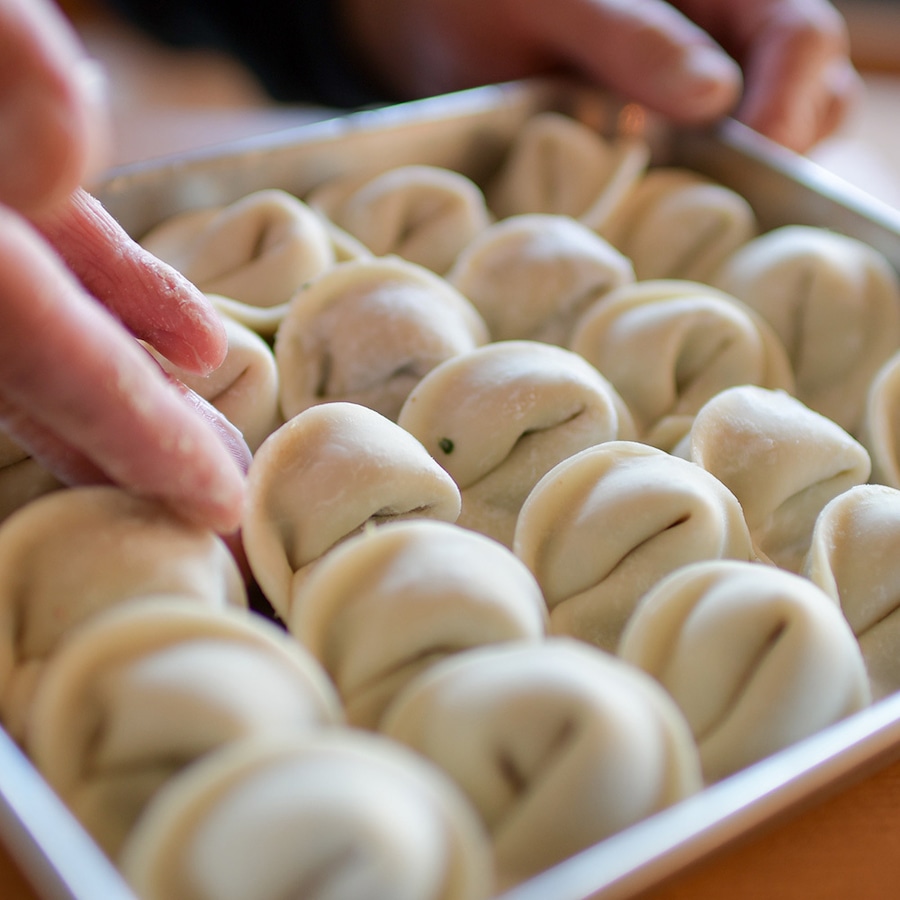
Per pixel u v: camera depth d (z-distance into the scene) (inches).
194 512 11.2
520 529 12.3
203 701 10.0
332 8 26.6
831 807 11.2
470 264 16.0
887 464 14.2
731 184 18.5
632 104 19.1
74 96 9.6
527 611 11.2
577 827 10.2
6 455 12.6
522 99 18.8
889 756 10.9
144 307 12.4
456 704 10.3
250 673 10.2
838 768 10.3
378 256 16.9
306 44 27.4
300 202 17.3
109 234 12.3
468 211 17.1
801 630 11.1
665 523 12.1
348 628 11.2
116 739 10.2
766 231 18.2
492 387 13.3
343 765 9.5
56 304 10.2
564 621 12.2
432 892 9.4
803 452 13.5
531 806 10.2
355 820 9.2
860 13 31.4
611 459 12.6
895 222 16.6
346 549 11.4
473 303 15.9
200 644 10.3
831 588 12.3
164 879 9.4
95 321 10.4
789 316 16.2
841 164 24.2
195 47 29.0
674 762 10.4
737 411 13.6
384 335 14.2
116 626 10.4
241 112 22.3
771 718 11.1
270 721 10.1
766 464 13.4
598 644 12.2
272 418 14.1
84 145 9.6
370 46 26.7
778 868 10.9
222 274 15.9
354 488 12.1
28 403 10.4
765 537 13.6
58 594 11.0
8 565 11.1
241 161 16.6
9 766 9.8
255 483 12.1
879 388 14.7
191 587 11.1
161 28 28.7
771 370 15.6
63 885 9.2
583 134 18.5
